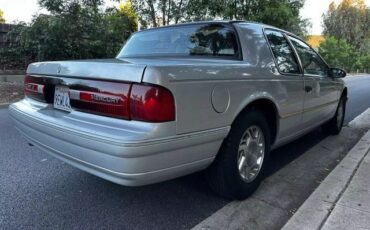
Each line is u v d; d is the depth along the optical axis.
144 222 2.92
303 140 5.60
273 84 3.45
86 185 3.62
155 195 3.42
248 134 3.24
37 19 11.24
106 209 3.13
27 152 4.65
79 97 2.78
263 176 3.61
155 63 2.69
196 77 2.61
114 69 2.55
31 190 3.48
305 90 4.16
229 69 2.93
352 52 51.72
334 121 5.70
